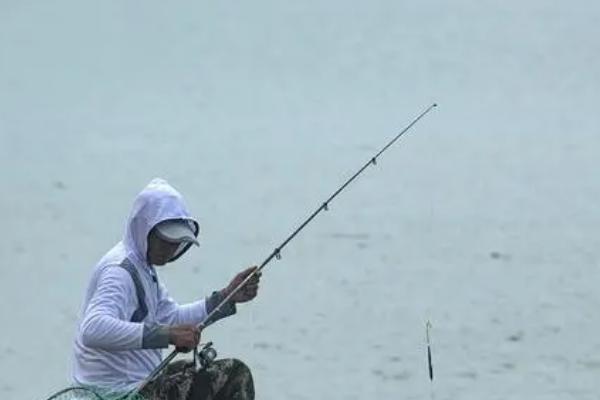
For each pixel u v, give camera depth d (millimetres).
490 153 95688
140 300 25453
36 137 106500
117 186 84938
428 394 44594
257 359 48125
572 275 61031
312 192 82312
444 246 67062
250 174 88812
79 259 65875
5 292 59062
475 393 44625
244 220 74500
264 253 66438
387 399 43969
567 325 52812
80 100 131625
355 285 59344
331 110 122938
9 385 46000
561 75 148125
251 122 114875
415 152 96812
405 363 47906
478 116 116188
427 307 55531
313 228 72062
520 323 53156
